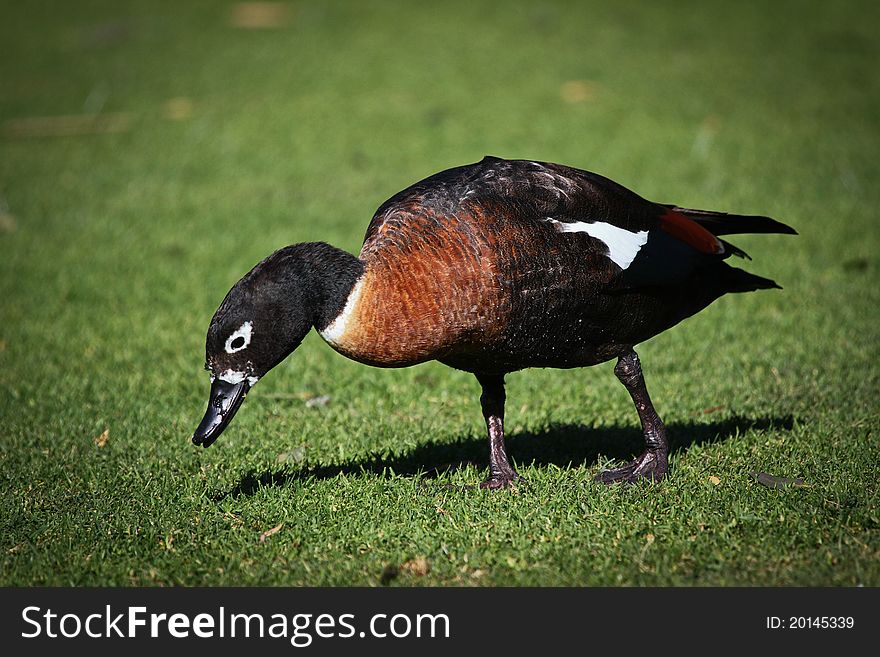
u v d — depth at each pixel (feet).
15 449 36.22
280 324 27.07
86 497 32.12
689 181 70.90
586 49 107.04
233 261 60.34
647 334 31.58
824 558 26.48
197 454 35.50
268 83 102.32
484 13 123.34
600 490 30.91
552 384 41.57
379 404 40.24
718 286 32.27
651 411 31.89
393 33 117.80
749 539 27.61
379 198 71.72
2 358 46.65
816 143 78.28
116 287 56.65
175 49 116.67
